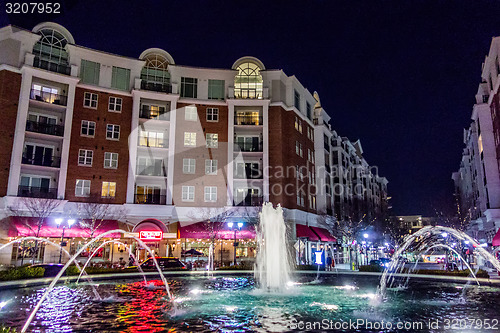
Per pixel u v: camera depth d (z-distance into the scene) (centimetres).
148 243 4162
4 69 3669
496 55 3906
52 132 3859
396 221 9338
